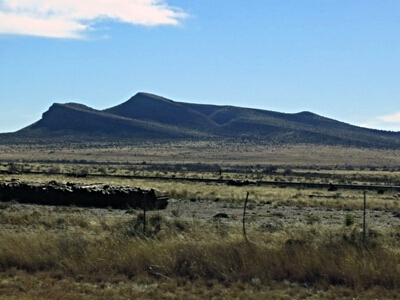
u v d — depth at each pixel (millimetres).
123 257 20125
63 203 48375
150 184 77188
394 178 135375
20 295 17250
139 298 17234
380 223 39562
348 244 21297
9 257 20562
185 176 119875
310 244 21906
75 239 22156
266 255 19859
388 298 17453
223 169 190250
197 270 19578
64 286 18359
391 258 19484
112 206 47031
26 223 32844
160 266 19703
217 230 28656
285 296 17484
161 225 29219
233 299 17328
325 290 18281
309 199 58062
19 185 49688
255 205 52562
